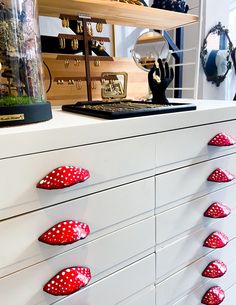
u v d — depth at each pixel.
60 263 0.50
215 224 0.80
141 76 1.06
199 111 0.67
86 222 0.52
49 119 0.54
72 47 0.89
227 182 0.76
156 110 0.60
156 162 0.61
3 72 0.52
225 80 1.57
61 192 0.48
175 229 0.69
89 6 0.76
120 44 1.18
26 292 0.47
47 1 0.71
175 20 0.95
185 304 0.78
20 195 0.43
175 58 1.38
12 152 0.41
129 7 0.79
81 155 0.49
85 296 0.56
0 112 0.45
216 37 1.49
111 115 0.53
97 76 0.95
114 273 0.59
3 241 0.43
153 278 0.67
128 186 0.57
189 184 0.69
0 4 0.51
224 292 0.90
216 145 0.71
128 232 0.60
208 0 1.41
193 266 0.77
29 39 0.56
